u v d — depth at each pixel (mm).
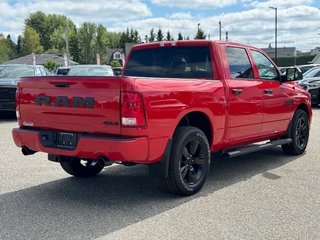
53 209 4672
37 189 5441
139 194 5215
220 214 4453
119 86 4332
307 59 63656
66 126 4762
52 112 4852
